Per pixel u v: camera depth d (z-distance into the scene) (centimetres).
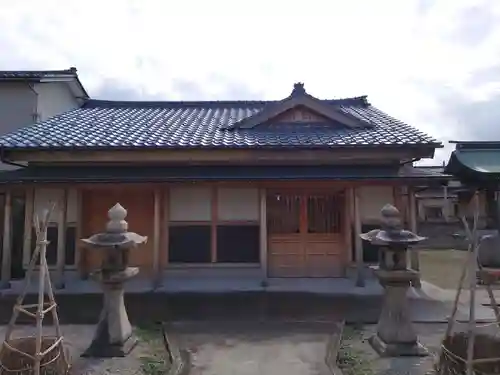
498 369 452
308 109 1192
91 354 560
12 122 1368
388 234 593
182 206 1063
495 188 1617
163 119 1338
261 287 965
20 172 1017
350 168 1038
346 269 1052
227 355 561
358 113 1401
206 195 1068
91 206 1070
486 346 495
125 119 1323
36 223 488
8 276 961
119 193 1076
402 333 563
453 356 469
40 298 457
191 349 584
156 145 1002
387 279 576
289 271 1067
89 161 1050
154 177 955
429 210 2739
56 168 1041
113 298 588
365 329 674
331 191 1084
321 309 791
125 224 606
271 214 1080
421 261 1521
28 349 487
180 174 988
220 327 686
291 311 780
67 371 481
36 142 1011
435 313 757
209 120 1330
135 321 722
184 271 1043
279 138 1070
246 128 1174
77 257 1045
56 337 495
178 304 830
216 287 966
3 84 1377
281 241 1075
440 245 2083
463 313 760
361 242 971
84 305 830
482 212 1703
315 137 1075
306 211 1083
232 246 1059
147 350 586
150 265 1054
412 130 1130
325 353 567
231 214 1066
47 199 1048
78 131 1126
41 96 1412
